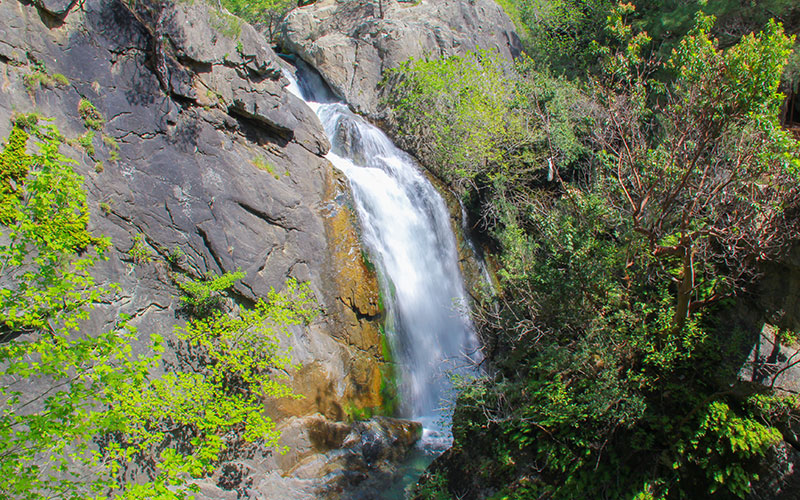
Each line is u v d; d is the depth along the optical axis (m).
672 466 9.35
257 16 29.56
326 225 14.66
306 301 13.09
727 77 9.84
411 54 22.17
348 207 15.27
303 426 12.25
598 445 9.85
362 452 12.25
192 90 13.16
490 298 15.07
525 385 11.46
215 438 9.98
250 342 12.00
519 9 28.41
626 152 11.68
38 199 7.89
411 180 17.86
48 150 7.95
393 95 20.98
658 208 10.79
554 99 18.92
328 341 13.71
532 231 16.38
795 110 16.23
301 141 15.21
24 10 10.95
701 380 9.98
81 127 11.45
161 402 10.14
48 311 8.34
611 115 12.66
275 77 14.88
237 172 13.52
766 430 8.98
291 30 22.88
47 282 7.98
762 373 9.29
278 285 13.41
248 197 13.46
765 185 10.05
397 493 11.23
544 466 10.27
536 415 10.73
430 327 15.76
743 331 9.91
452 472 11.27
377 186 16.45
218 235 12.83
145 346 11.30
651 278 11.03
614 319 10.97
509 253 14.22
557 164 17.53
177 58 13.01
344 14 23.73
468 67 20.14
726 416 9.17
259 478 11.30
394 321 15.02
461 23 24.55
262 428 10.76
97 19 11.91
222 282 12.00
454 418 12.18
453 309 16.34
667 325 10.30
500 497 10.16
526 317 12.46
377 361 14.34
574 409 10.04
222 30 13.72
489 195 18.36
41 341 7.66
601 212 11.42
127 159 11.95
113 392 8.27
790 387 9.05
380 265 15.13
